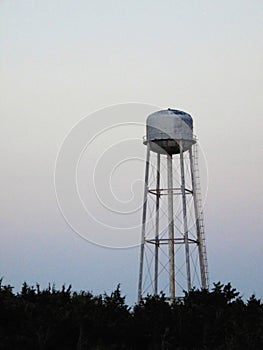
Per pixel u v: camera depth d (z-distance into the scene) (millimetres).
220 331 120875
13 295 119500
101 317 117875
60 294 123250
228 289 132750
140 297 140250
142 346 121625
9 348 108562
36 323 113312
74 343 115812
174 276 143125
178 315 124750
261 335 113688
